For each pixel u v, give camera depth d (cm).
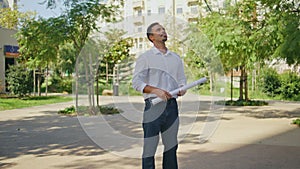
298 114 1189
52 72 2352
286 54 825
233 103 1566
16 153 605
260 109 1372
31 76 2106
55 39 1122
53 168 502
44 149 636
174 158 374
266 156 557
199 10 1148
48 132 837
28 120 1088
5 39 2284
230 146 639
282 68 1950
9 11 2766
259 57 991
